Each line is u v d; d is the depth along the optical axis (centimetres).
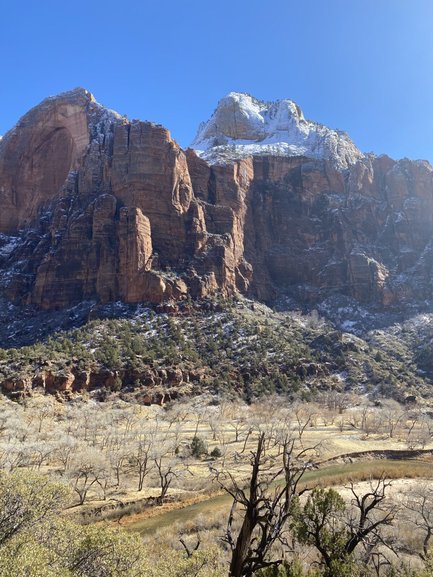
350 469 4931
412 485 4081
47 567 1325
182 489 4656
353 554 1983
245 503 1285
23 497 1653
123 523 3744
